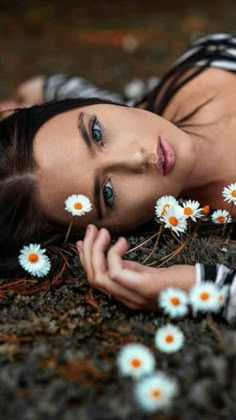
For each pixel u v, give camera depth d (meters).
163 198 0.88
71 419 0.67
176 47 1.81
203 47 1.08
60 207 0.90
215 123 0.99
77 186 0.88
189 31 1.91
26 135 0.91
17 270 0.91
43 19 2.06
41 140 0.90
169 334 0.74
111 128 0.89
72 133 0.89
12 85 1.64
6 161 0.90
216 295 0.77
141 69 1.69
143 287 0.79
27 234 0.92
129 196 0.89
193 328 0.78
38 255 0.87
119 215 0.90
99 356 0.76
